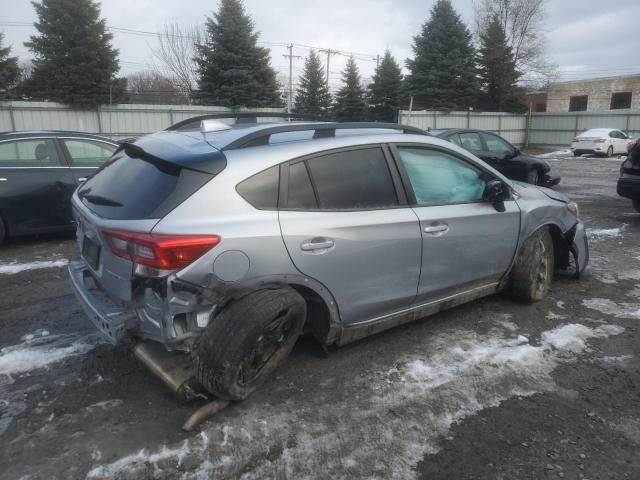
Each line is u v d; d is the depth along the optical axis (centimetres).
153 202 277
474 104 3753
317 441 273
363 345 380
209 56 3130
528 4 3991
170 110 2639
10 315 431
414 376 338
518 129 3400
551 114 3300
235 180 285
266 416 293
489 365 354
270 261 288
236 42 3136
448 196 385
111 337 280
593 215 922
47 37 2686
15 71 2889
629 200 1104
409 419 293
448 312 443
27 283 514
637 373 347
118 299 291
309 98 4684
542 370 349
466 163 404
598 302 471
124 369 342
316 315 333
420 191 367
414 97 3700
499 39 3722
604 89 4266
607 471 254
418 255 357
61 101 2514
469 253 391
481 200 406
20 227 646
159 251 258
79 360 353
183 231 264
